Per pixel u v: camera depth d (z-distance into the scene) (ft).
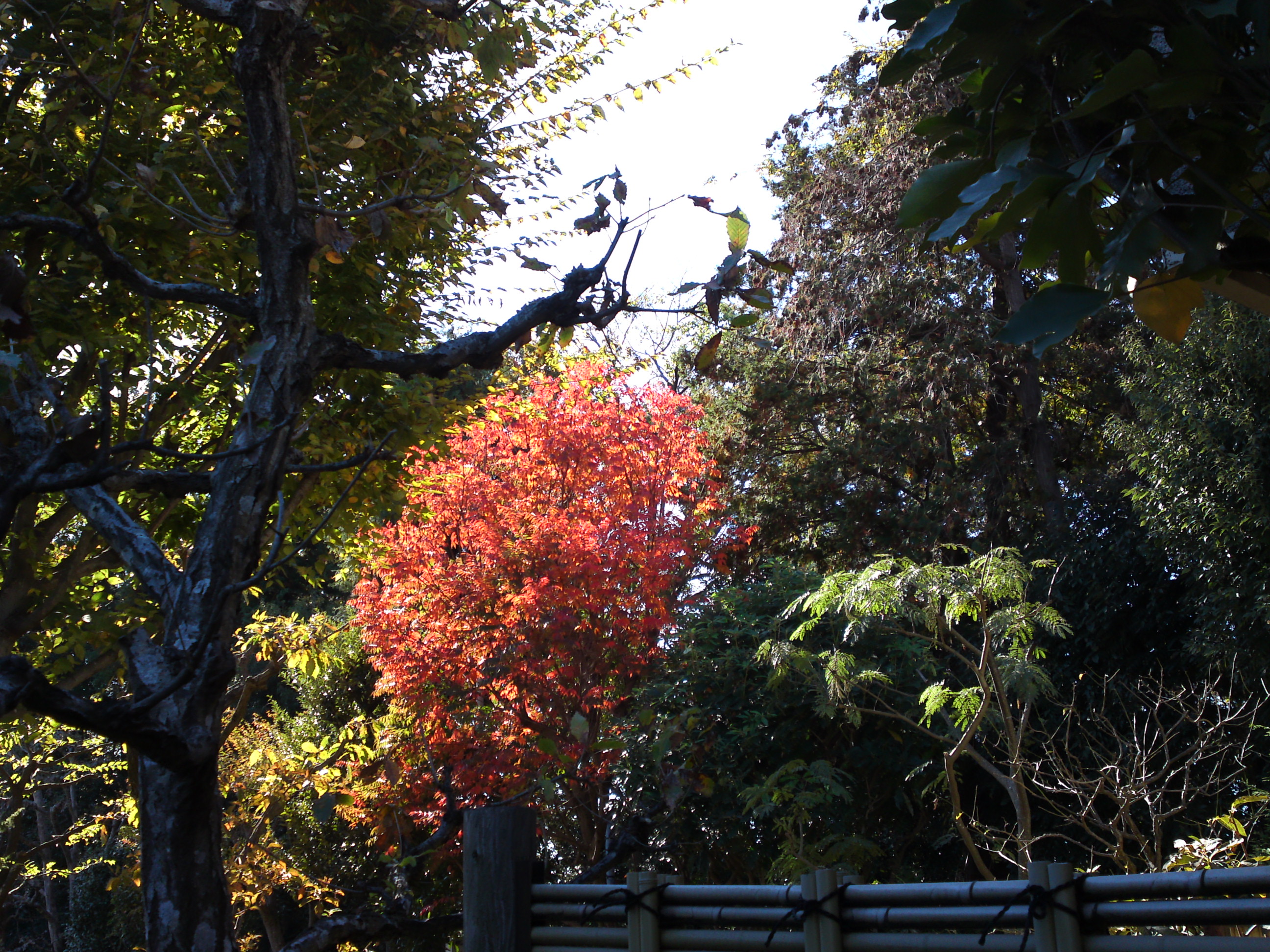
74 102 16.96
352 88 20.68
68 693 6.48
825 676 26.00
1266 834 20.18
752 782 31.17
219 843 7.55
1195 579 33.12
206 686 7.43
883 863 32.96
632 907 6.73
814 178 50.11
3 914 27.04
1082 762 33.01
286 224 9.20
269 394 8.55
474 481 31.78
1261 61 3.93
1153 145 4.70
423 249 22.97
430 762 23.50
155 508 22.31
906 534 43.78
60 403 8.88
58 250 17.65
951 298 45.32
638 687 30.81
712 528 36.22
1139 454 34.45
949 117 5.28
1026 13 4.48
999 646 21.36
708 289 8.16
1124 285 4.75
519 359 34.47
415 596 30.45
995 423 50.19
